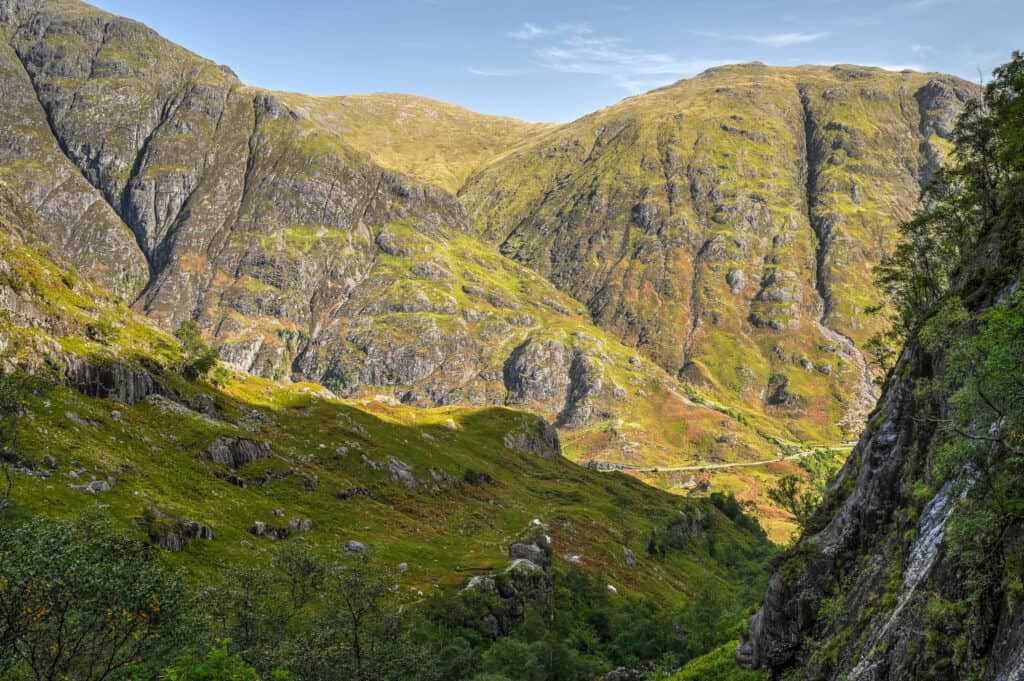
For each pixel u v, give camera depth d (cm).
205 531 9344
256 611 6044
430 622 9312
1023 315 2827
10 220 16875
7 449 8500
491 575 11356
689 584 17375
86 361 12238
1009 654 2448
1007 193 5575
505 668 8738
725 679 6025
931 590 3259
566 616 12038
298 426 16688
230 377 18450
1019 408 2842
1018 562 2655
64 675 3347
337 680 5597
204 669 3662
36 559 3203
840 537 5050
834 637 4366
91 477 9144
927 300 8450
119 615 3419
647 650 11744
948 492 3647
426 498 15988
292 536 11050
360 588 6194
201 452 12244
